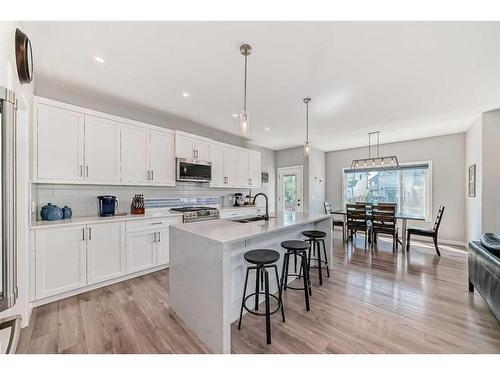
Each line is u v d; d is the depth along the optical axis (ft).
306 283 7.09
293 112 11.44
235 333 5.86
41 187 8.54
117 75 7.91
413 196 17.70
